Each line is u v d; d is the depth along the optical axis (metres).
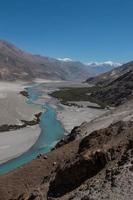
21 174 39.00
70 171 26.39
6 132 89.75
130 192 18.05
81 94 196.62
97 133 39.59
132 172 20.03
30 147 76.31
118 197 17.97
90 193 19.92
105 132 39.03
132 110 56.66
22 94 184.00
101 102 168.75
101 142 36.78
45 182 32.41
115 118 55.44
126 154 23.23
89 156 26.02
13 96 158.25
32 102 155.12
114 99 170.38
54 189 26.78
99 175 22.94
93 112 132.62
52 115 120.81
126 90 173.50
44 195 27.16
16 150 73.44
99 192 19.44
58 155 42.06
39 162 41.12
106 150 26.38
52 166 39.28
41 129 96.75
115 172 21.14
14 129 93.75
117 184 19.27
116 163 23.22
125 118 51.69
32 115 115.69
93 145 37.03
